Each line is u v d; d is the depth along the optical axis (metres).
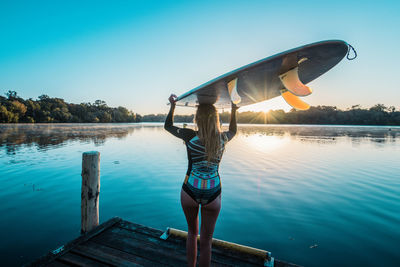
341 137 25.58
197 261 2.50
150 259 2.53
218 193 1.75
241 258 2.56
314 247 3.64
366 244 3.74
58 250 2.64
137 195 6.11
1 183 6.89
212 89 1.81
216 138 1.72
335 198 5.83
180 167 9.41
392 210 5.06
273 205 5.36
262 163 10.38
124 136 25.66
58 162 9.87
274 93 2.35
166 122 1.92
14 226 4.27
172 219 4.71
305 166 9.69
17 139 19.66
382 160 11.19
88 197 3.09
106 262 2.46
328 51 1.64
